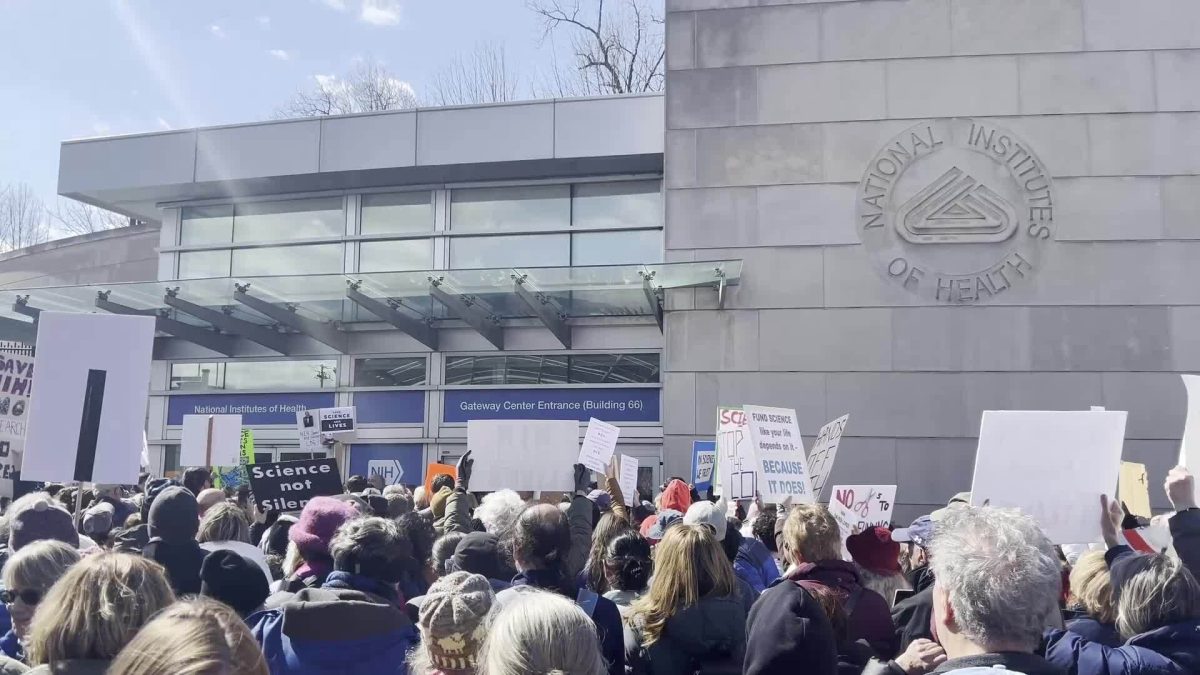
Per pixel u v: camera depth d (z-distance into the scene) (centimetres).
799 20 1450
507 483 830
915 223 1390
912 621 411
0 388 728
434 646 290
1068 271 1360
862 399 1366
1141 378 1330
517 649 225
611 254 1581
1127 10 1398
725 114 1445
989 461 487
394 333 1630
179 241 1733
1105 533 484
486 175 1605
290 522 591
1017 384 1346
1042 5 1411
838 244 1401
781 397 1380
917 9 1431
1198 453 552
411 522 505
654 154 1512
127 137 1670
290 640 338
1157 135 1372
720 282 1369
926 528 491
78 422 610
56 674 243
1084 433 490
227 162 1625
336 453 1430
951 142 1401
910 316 1376
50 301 1469
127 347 625
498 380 1587
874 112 1419
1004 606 244
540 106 1542
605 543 506
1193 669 329
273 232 1703
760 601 352
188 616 182
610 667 384
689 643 383
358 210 1664
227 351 1669
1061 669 247
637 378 1545
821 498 1350
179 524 446
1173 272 1345
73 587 254
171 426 1688
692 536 397
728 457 862
